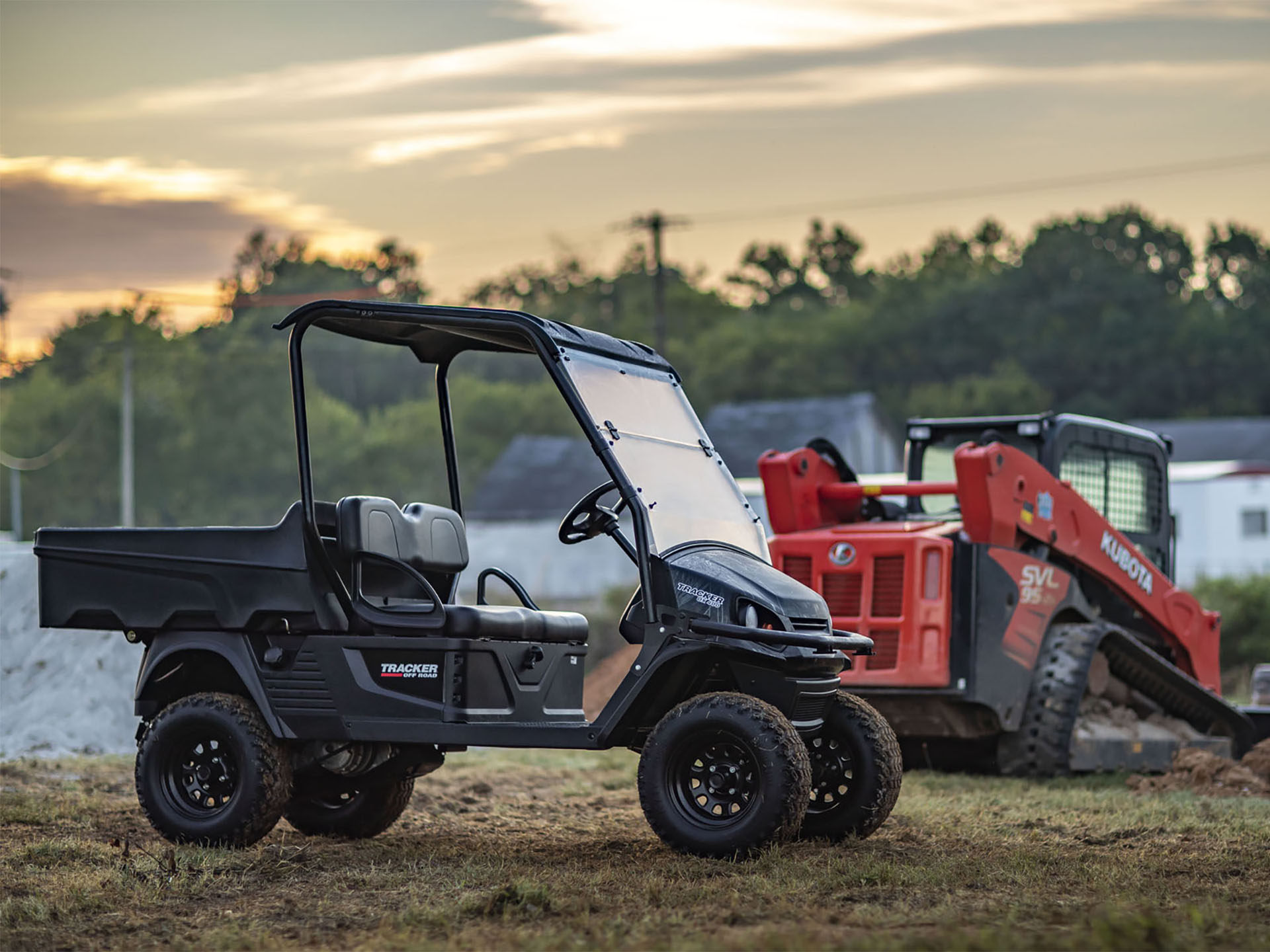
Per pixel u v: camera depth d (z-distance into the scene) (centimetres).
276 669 680
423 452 6028
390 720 658
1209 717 1111
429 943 490
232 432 6169
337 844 711
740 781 629
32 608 1162
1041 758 984
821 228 9762
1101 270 7362
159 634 705
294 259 8569
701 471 702
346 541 677
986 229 9475
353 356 6844
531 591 4050
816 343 7194
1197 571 3544
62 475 6288
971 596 947
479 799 889
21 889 586
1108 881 585
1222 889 573
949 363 7125
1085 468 1091
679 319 7619
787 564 977
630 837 731
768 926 509
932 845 693
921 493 982
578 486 4481
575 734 638
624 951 477
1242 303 8206
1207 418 6725
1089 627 1011
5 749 1034
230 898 581
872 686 945
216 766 688
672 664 643
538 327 652
